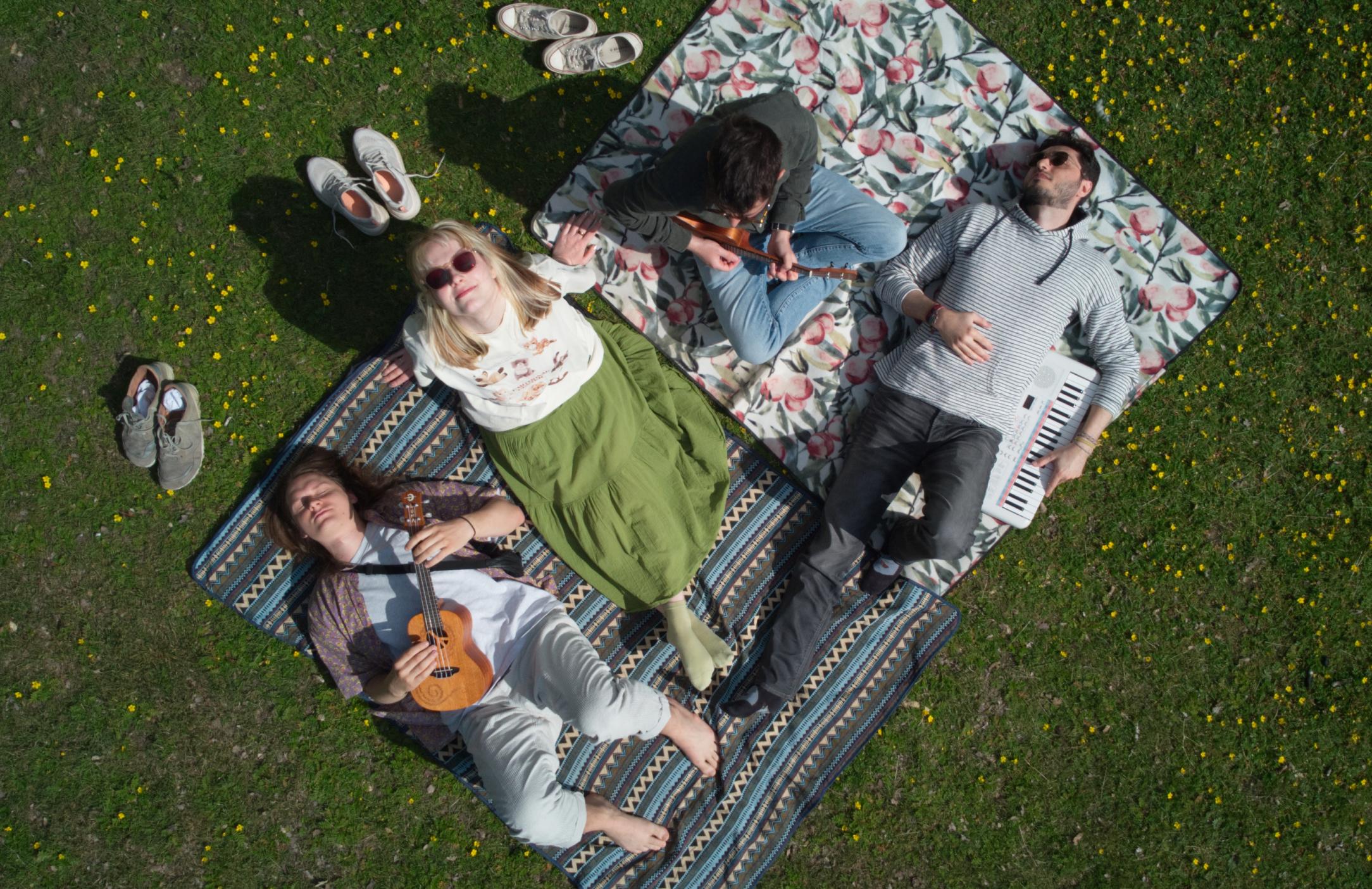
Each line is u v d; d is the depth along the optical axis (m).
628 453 3.44
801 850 3.82
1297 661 3.98
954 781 3.89
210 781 3.71
